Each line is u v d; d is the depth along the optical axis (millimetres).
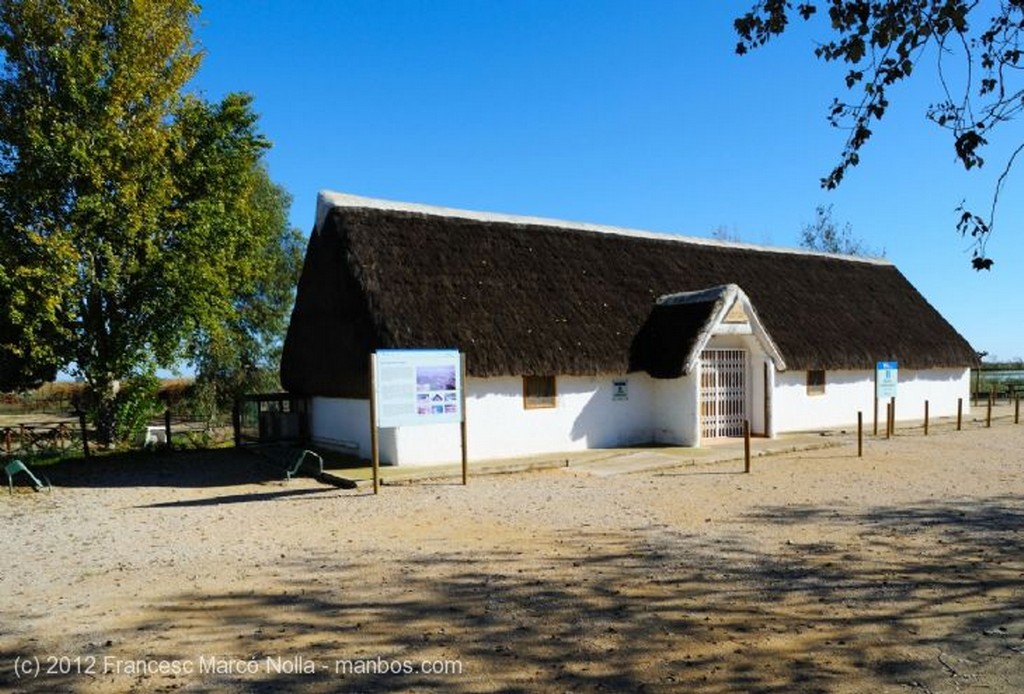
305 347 18672
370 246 16156
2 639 5926
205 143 20516
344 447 16797
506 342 15586
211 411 30406
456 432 15547
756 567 7648
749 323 18016
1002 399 33031
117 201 18344
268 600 6754
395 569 7699
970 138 5438
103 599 6930
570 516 10289
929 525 9555
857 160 6219
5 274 16688
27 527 10609
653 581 7188
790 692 4844
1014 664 5254
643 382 18312
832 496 11641
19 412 39469
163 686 5004
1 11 18422
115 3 19156
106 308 19438
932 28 5508
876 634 5816
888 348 22672
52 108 17969
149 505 12156
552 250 19062
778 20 6094
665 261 21109
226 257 20328
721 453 16125
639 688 4910
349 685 4977
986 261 5355
